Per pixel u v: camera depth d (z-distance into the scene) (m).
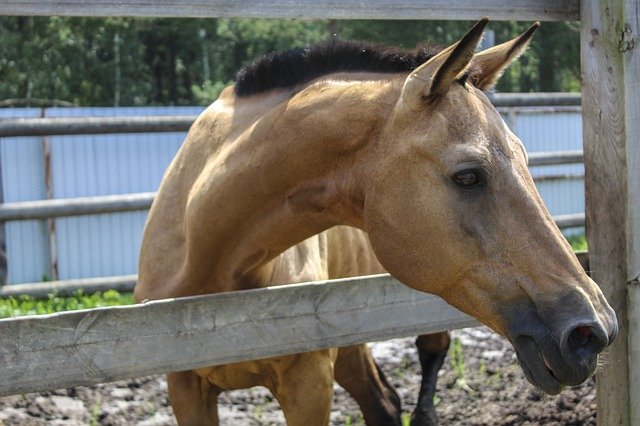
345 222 2.41
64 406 4.34
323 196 2.36
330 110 2.32
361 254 3.41
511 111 10.24
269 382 2.83
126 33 23.05
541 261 2.04
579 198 10.95
